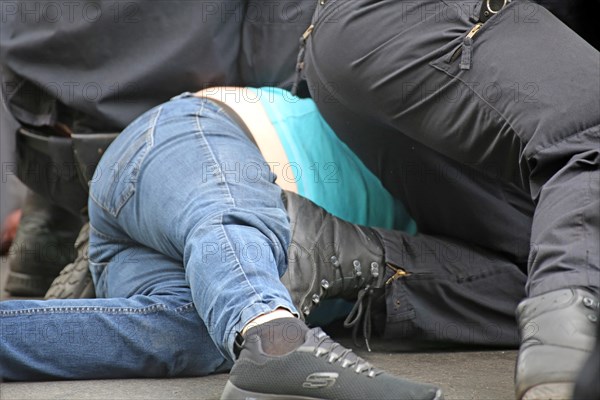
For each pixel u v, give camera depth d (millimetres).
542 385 3424
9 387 4602
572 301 3568
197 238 4484
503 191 5539
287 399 3934
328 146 5840
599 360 3232
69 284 6227
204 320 4371
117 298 4844
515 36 4398
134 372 4793
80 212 6688
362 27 4891
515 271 5570
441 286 5418
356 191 5840
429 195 5598
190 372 4867
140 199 4996
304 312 4980
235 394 4012
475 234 5609
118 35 6043
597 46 4996
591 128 4031
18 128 6586
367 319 5320
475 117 4480
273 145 5637
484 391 4625
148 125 5219
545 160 4062
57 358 4664
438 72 4598
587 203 3768
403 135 5379
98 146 6203
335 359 3918
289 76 6281
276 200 4879
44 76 6133
